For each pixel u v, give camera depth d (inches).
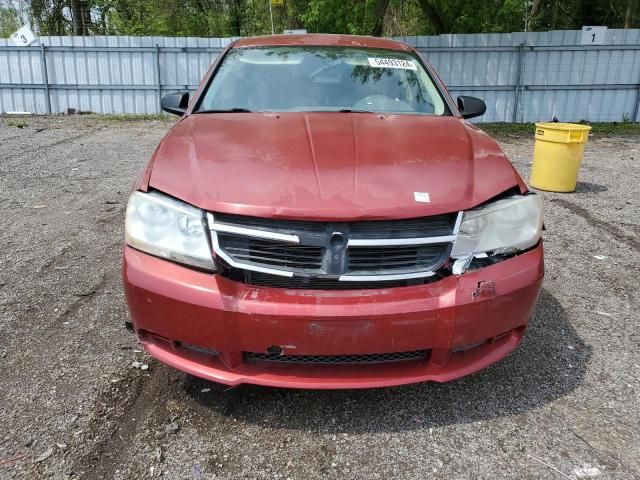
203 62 623.8
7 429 92.7
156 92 633.6
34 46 622.5
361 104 135.9
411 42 591.8
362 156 99.7
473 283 89.4
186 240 89.5
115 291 147.2
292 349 86.6
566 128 264.4
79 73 631.2
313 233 86.5
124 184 276.8
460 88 597.6
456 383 109.5
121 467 85.7
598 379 111.6
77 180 284.4
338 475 85.3
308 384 88.8
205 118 124.9
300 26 703.7
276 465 87.1
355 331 85.5
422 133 114.8
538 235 99.6
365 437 93.7
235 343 87.5
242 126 116.1
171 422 96.0
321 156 98.9
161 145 109.7
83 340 121.7
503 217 95.0
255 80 141.6
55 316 132.4
